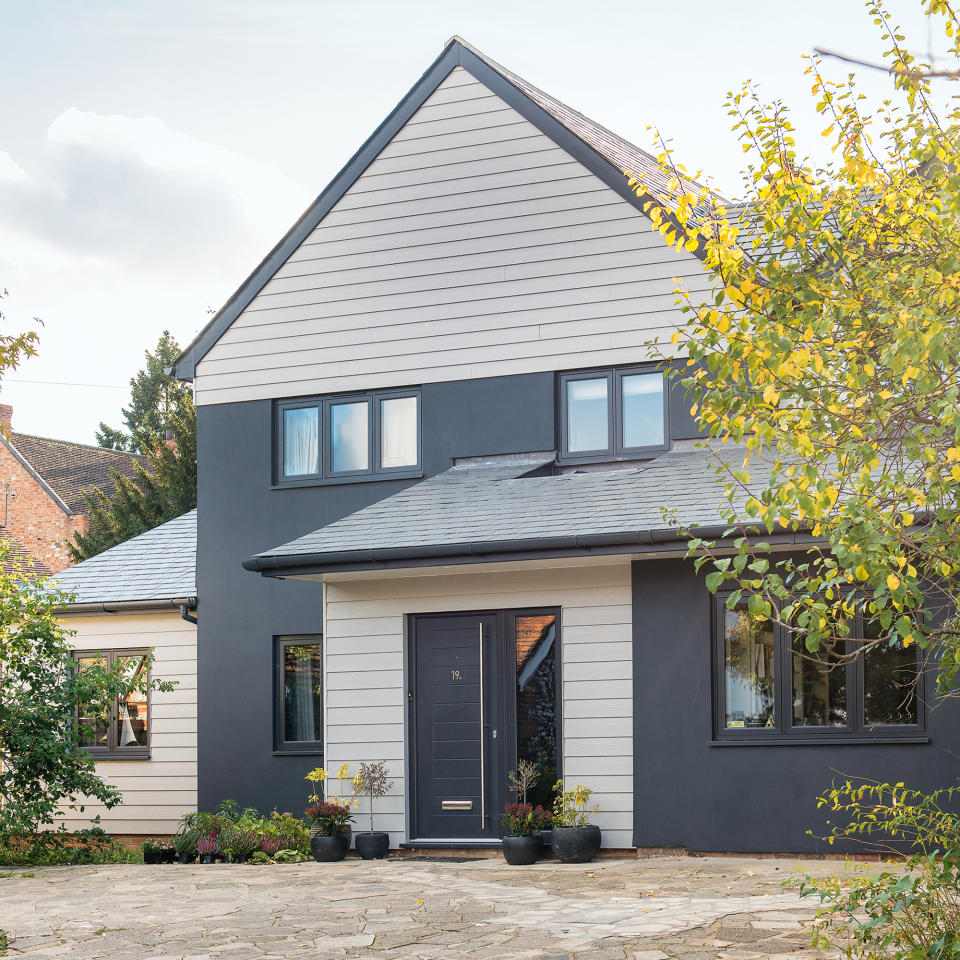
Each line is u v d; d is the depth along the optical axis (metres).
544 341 15.29
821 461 5.88
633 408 14.85
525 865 12.18
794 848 11.88
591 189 15.21
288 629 16.03
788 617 5.68
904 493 5.62
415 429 15.91
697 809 12.34
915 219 5.91
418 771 13.91
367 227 16.31
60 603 15.62
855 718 11.84
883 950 6.54
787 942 7.72
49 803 14.61
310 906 9.85
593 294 15.09
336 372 16.28
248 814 15.19
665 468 13.99
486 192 15.75
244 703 16.16
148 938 8.66
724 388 6.04
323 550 13.52
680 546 11.79
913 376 4.94
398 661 14.07
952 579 6.11
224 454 16.72
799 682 12.12
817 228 6.06
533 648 13.59
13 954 8.20
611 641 13.08
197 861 14.08
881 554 5.29
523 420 15.28
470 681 13.82
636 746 12.67
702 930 8.23
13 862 14.69
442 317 15.82
